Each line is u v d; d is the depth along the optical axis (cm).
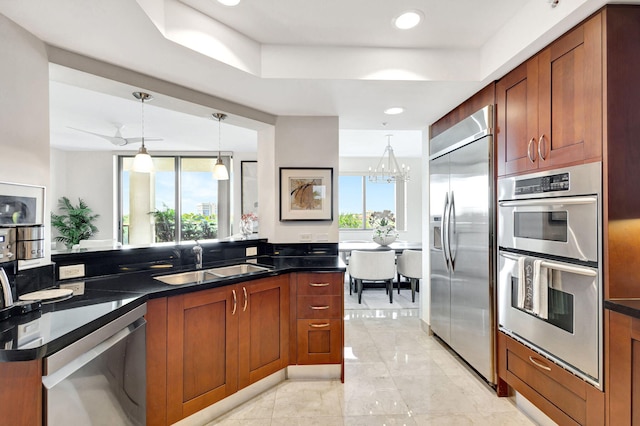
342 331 246
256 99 252
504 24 188
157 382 170
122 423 144
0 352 98
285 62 208
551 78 169
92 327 123
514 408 209
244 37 196
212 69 193
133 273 218
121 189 621
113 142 431
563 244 162
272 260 286
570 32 157
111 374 136
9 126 140
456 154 269
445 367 266
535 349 184
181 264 246
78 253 195
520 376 199
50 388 103
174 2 161
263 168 313
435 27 190
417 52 214
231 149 605
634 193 141
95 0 128
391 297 464
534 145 183
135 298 155
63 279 188
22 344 101
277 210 304
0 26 135
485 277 228
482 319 233
